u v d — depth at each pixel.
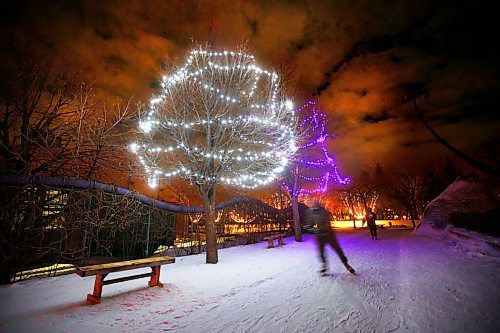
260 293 6.42
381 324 4.40
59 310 5.45
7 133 9.81
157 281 7.14
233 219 17.78
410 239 15.83
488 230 13.80
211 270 9.09
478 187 15.68
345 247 13.72
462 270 7.45
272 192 25.83
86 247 10.06
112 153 11.90
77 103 11.15
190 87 10.98
